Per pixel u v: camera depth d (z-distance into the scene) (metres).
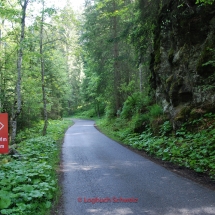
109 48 22.12
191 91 10.61
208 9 9.95
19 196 4.82
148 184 6.05
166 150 9.15
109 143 14.01
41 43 16.94
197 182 6.00
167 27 12.55
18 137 18.44
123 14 15.98
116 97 24.38
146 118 14.50
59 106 41.78
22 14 12.13
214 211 4.34
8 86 21.05
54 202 5.12
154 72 14.62
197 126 9.66
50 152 10.73
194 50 10.59
